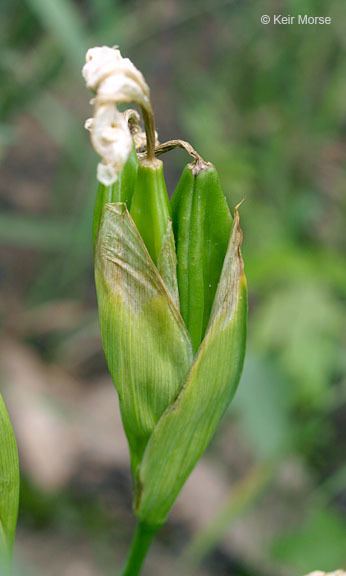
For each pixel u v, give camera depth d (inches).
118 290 11.0
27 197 29.5
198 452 11.6
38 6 20.4
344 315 22.8
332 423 24.5
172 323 11.1
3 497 11.2
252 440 21.1
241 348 11.3
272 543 17.4
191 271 11.0
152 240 10.9
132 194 10.9
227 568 21.3
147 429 11.5
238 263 11.0
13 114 26.0
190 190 10.8
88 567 19.7
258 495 21.5
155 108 33.5
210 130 30.1
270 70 32.6
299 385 21.9
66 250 27.6
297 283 22.9
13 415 22.5
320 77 31.6
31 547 19.8
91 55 10.2
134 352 11.2
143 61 32.2
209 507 22.4
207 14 36.4
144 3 34.0
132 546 12.0
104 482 22.5
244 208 27.9
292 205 29.2
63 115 26.6
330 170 32.1
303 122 31.3
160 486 11.7
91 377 26.6
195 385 11.3
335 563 16.8
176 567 20.8
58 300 28.0
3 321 26.7
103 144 10.1
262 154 30.5
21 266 28.7
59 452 22.1
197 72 34.7
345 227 30.1
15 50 25.4
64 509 21.1
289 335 22.2
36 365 25.6
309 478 23.6
